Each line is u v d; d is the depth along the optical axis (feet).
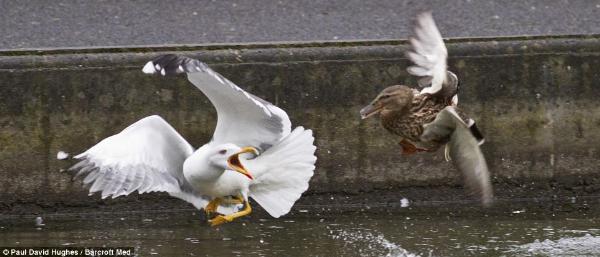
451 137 31.27
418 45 33.14
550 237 41.91
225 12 57.62
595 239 41.55
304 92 48.55
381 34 54.44
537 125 50.39
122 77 47.37
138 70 47.39
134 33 54.54
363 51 48.67
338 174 49.24
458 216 46.55
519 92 50.01
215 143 35.47
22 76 46.68
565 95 50.39
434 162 49.80
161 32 54.75
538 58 49.90
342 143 49.08
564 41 50.08
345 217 46.34
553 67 50.03
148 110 47.67
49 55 46.93
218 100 34.40
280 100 48.44
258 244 40.65
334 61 48.55
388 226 44.34
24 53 46.75
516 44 49.73
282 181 36.11
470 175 30.45
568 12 57.21
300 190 36.09
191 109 47.93
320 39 53.72
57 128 47.19
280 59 48.24
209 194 35.94
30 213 47.29
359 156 49.26
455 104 33.45
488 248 40.09
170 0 59.67
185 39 53.88
